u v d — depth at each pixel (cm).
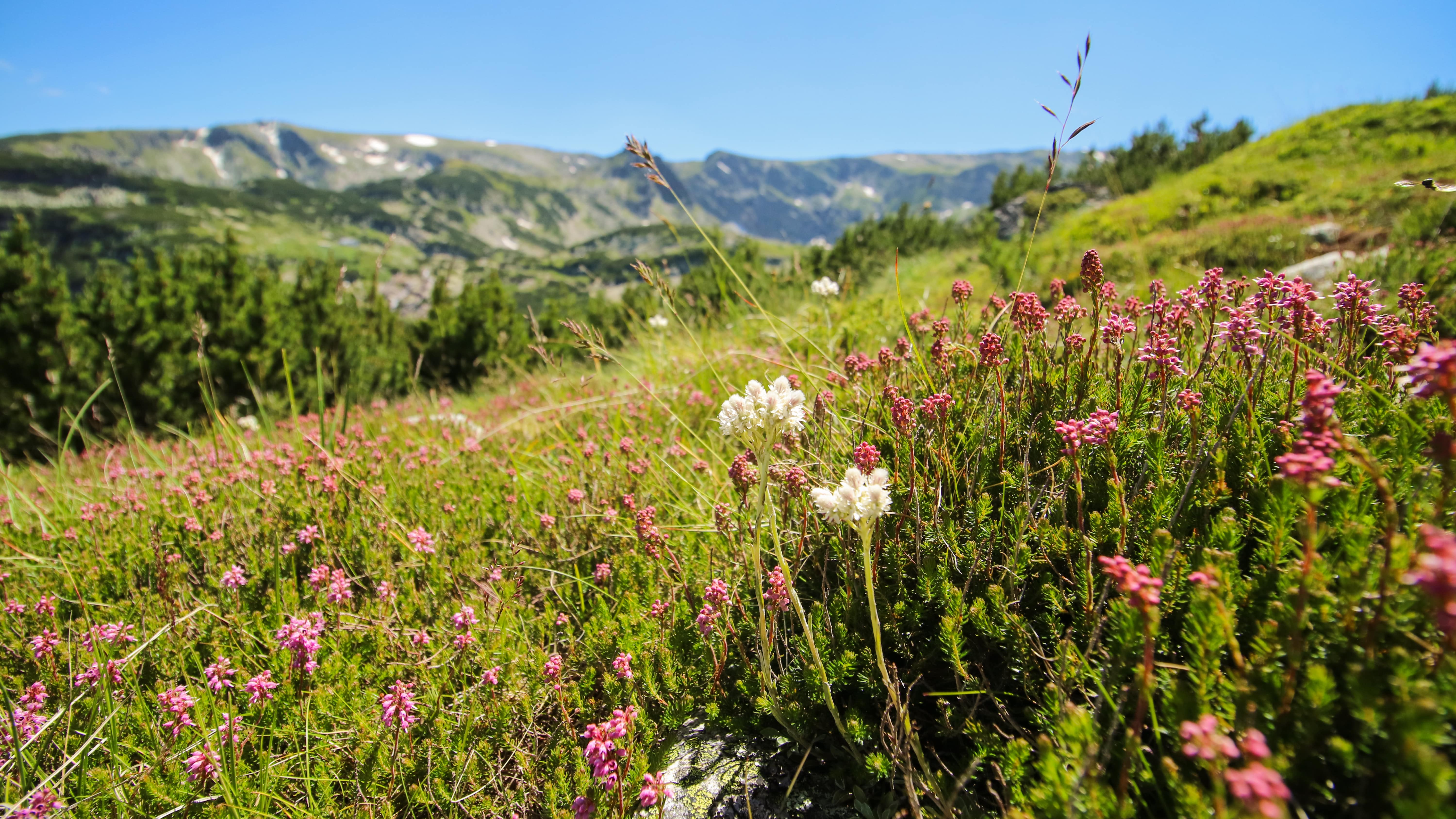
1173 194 1869
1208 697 136
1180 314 249
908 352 310
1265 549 165
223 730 226
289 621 297
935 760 189
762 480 185
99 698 243
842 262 1906
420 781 220
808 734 205
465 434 605
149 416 1341
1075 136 251
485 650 259
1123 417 232
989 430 248
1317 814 129
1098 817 129
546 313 1875
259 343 1455
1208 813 123
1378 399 192
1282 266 890
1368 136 1908
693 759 215
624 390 612
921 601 208
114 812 211
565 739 222
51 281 1348
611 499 354
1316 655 138
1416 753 102
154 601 323
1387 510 126
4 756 230
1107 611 177
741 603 241
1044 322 246
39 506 528
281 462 458
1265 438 199
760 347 654
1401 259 593
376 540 358
